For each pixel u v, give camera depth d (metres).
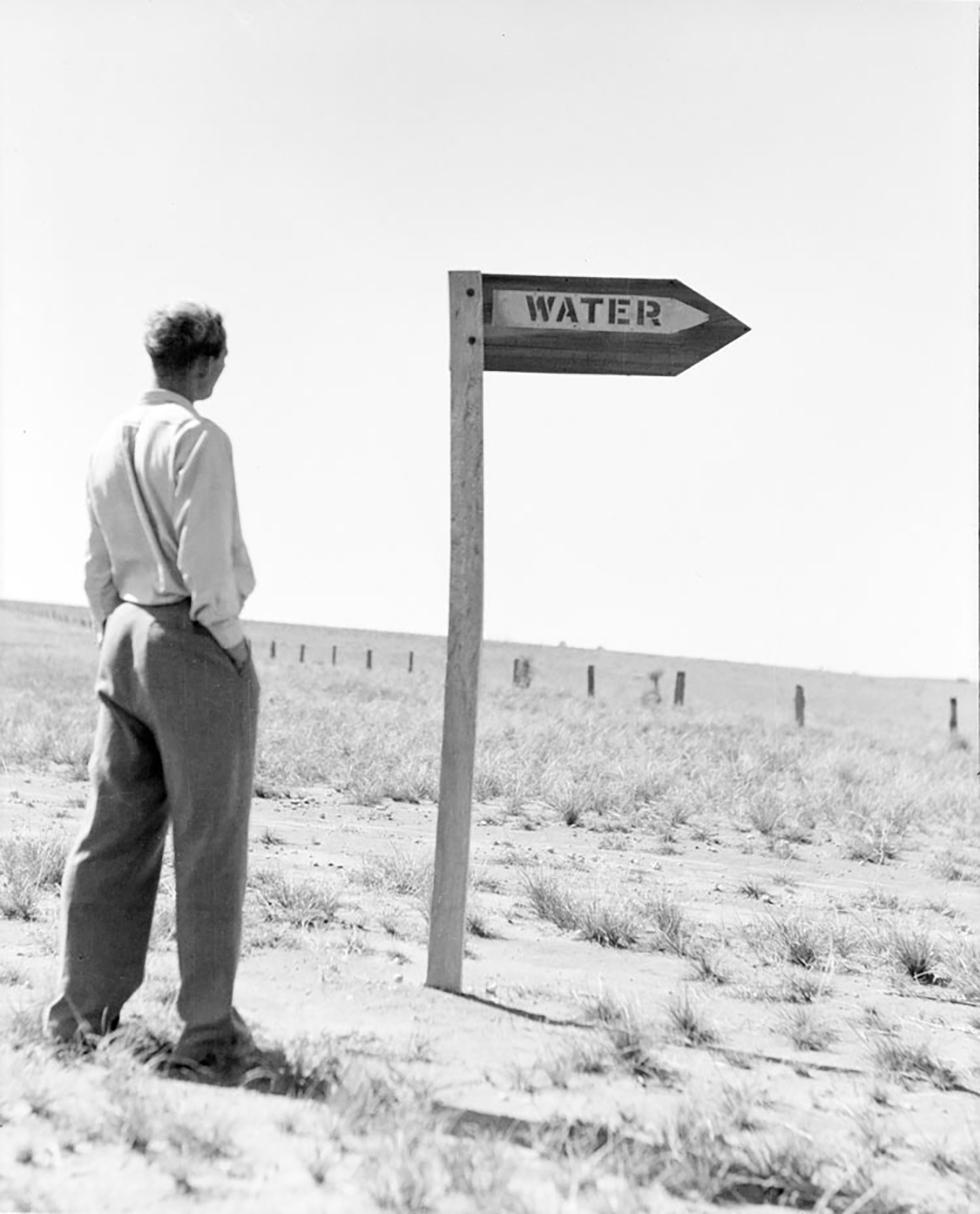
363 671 49.78
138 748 4.39
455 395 5.88
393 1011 5.16
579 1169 3.42
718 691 73.00
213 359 4.51
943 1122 4.33
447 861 5.68
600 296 5.96
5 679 31.50
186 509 4.16
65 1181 3.29
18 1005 4.80
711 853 11.10
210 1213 3.12
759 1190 3.56
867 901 9.11
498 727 21.03
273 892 7.22
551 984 5.91
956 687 84.31
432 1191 3.26
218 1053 4.21
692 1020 5.24
